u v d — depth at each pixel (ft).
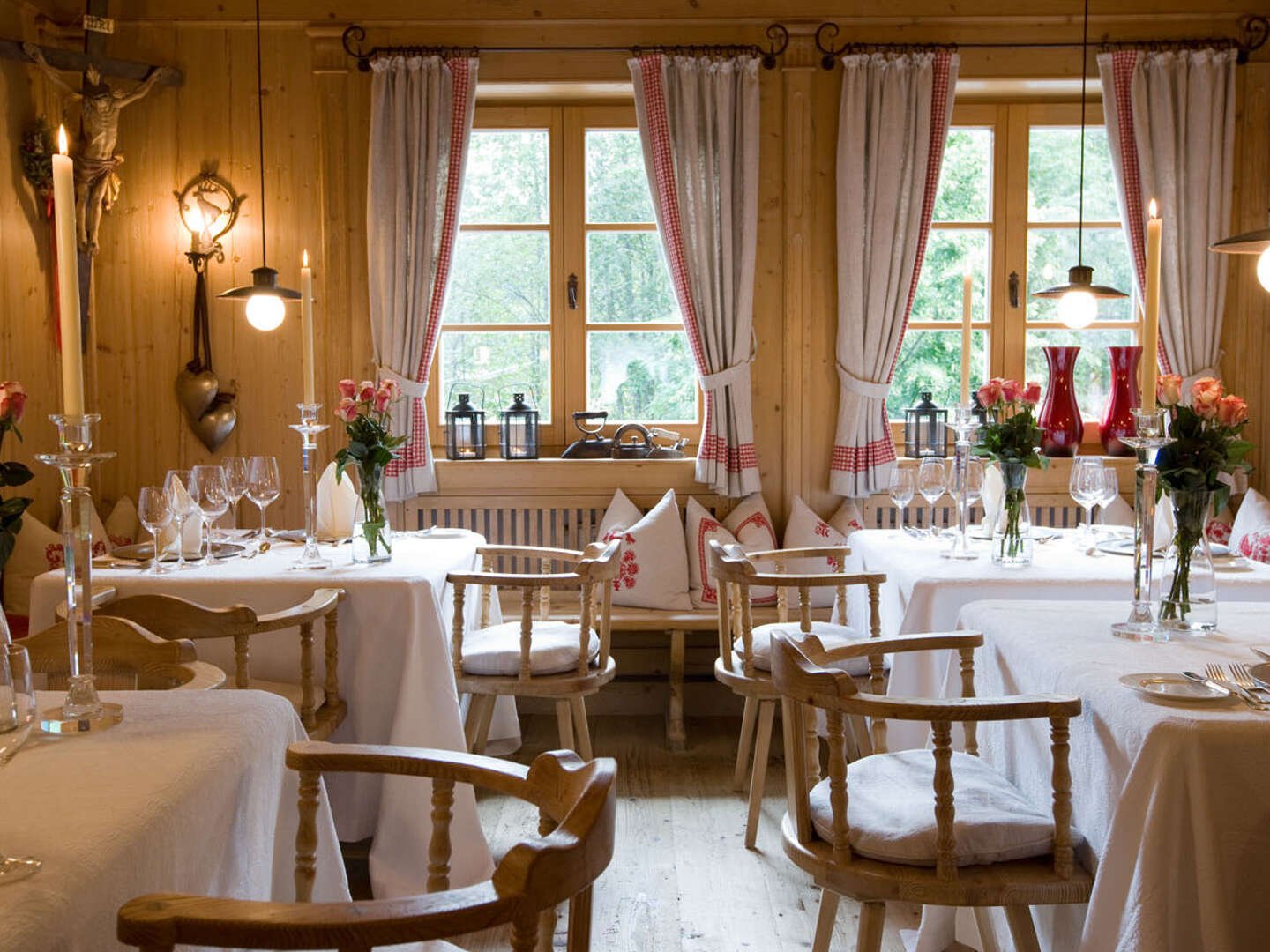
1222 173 14.32
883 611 10.93
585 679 10.18
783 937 8.41
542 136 15.24
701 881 9.41
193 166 14.69
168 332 14.76
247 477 10.65
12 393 6.05
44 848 3.63
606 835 3.44
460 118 14.34
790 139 14.52
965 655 7.29
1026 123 15.16
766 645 10.35
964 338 10.55
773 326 14.78
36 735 4.83
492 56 14.53
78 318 4.93
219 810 4.50
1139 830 5.00
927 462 10.62
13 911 3.21
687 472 14.76
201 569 9.75
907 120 14.33
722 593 10.34
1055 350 14.85
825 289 14.70
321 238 14.65
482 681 10.14
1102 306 15.29
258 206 14.74
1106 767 5.50
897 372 15.48
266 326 13.12
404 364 14.39
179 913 2.96
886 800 6.25
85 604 5.10
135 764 4.46
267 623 7.65
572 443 15.35
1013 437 9.89
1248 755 4.90
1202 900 4.85
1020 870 5.68
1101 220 15.26
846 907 8.94
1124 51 14.33
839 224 14.43
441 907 3.02
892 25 14.51
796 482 14.78
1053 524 14.82
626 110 15.15
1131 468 14.67
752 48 14.32
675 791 11.64
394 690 9.08
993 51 14.49
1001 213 15.24
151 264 14.75
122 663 6.27
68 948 3.31
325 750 4.75
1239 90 14.53
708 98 14.25
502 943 8.34
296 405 14.85
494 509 14.82
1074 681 5.94
